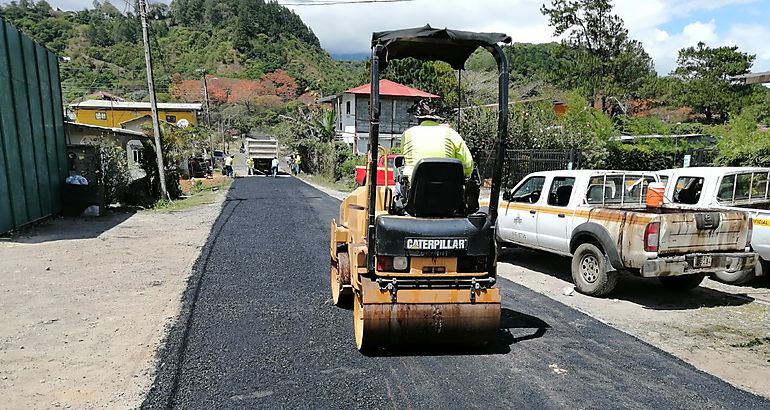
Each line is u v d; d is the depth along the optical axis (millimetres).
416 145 5227
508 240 9539
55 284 7520
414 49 5250
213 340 5398
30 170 12961
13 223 11938
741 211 7352
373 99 4734
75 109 51312
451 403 4105
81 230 12578
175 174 21922
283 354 5059
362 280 5035
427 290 4918
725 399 4238
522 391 4332
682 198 8852
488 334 4988
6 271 8258
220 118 73000
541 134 20703
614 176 8281
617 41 38938
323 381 4477
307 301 6848
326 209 17422
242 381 4449
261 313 6316
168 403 4051
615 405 4109
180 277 8023
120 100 56406
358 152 37875
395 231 4840
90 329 5684
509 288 7797
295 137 44719
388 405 4059
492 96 35906
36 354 4984
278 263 9078
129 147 28000
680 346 5477
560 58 41000
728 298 7461
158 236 11797
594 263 7449
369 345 4988
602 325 6090
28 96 12945
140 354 5012
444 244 4879
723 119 43000
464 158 5250
